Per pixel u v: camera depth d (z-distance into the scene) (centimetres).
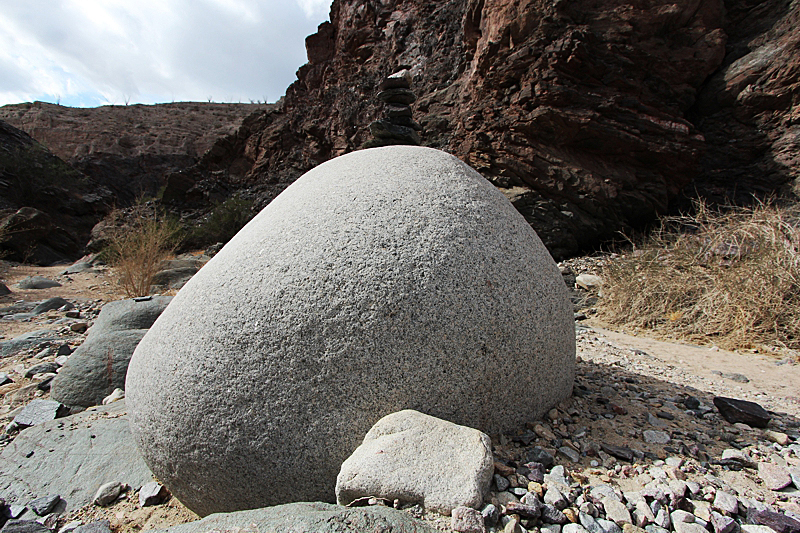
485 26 1028
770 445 185
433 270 165
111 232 1310
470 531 118
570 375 206
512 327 171
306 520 116
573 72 834
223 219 1483
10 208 1542
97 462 212
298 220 183
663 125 826
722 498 142
